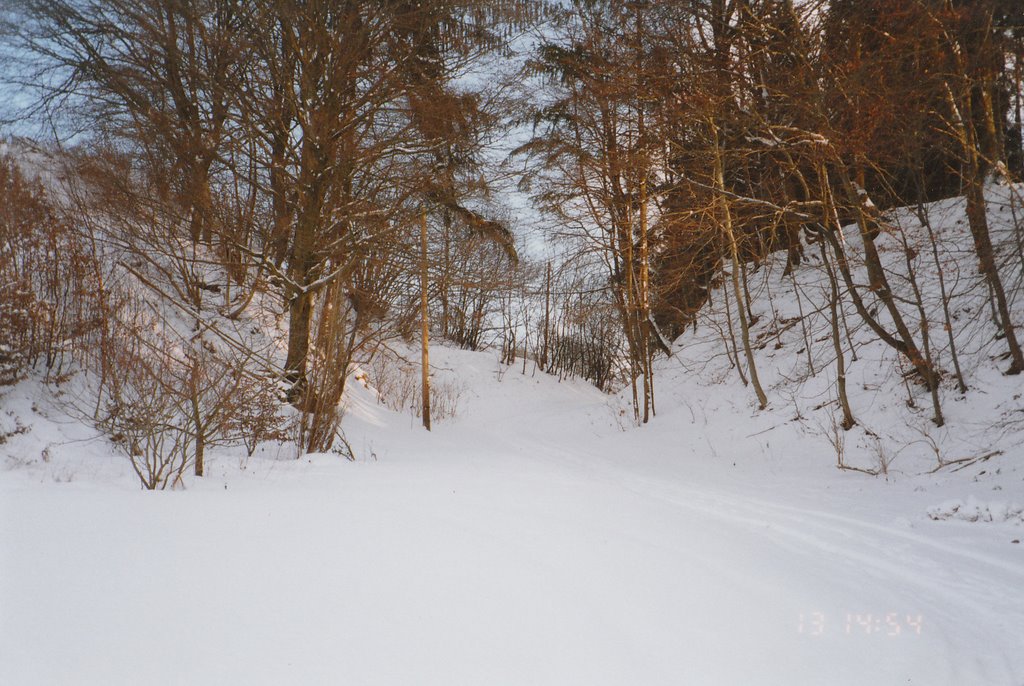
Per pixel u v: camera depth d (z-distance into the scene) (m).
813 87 14.30
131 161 16.83
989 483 10.23
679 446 17.94
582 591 5.06
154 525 5.64
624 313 23.05
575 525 7.36
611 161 20.19
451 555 5.55
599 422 22.72
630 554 6.31
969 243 17.19
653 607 4.93
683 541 7.16
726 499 10.45
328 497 7.75
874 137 14.88
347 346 15.01
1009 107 16.72
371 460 13.05
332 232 17.42
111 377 10.93
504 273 29.28
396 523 6.48
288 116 16.95
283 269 19.41
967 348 14.93
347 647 3.68
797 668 4.16
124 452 11.05
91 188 16.56
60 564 4.44
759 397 18.27
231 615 3.91
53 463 10.20
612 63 19.34
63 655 3.28
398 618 4.13
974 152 13.37
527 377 33.72
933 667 4.36
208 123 15.87
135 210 16.34
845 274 15.10
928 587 6.09
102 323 12.88
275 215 17.27
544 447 19.31
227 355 16.52
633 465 15.83
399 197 18.08
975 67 13.56
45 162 19.00
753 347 21.89
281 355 18.14
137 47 15.95
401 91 16.62
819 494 10.99
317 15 15.35
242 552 5.07
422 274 20.38
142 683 3.11
